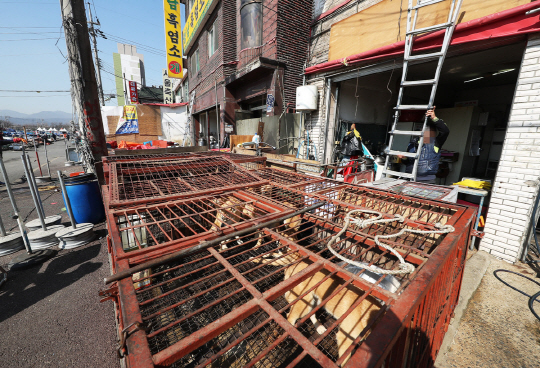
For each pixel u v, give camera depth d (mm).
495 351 2088
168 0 12211
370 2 5449
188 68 16500
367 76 6754
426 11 4191
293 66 7930
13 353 2156
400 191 2924
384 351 781
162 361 763
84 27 4754
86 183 5023
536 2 3000
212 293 1819
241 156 4605
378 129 8102
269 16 7719
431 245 2076
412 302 1006
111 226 1679
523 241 3363
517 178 3320
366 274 1707
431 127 4367
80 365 2037
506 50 4289
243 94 9680
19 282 3199
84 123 5125
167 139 18484
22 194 7754
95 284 3145
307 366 1514
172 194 2400
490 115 7328
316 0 7117
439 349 2002
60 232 4094
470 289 2826
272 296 1090
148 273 1994
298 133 7859
